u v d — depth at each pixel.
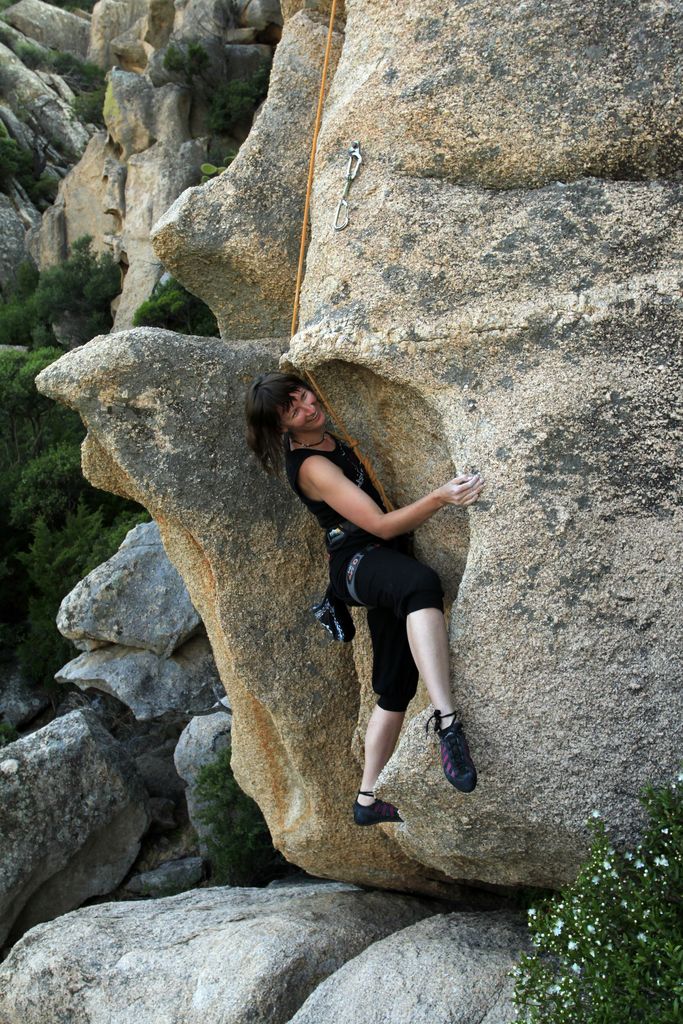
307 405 3.69
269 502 4.75
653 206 3.54
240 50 25.42
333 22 4.62
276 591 4.80
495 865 3.66
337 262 3.89
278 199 4.75
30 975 4.95
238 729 5.37
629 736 3.27
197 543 4.75
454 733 3.28
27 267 27.62
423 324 3.70
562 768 3.29
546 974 3.19
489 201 3.70
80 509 13.53
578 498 3.39
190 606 9.48
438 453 3.96
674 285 3.48
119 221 25.36
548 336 3.53
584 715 3.29
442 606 3.60
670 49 3.56
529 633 3.36
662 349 3.46
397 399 3.88
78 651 11.66
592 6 3.63
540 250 3.59
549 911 3.62
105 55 37.47
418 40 3.93
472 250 3.68
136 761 9.44
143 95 25.14
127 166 25.12
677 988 2.73
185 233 4.76
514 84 3.69
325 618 3.85
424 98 3.84
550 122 3.63
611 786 3.26
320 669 4.89
